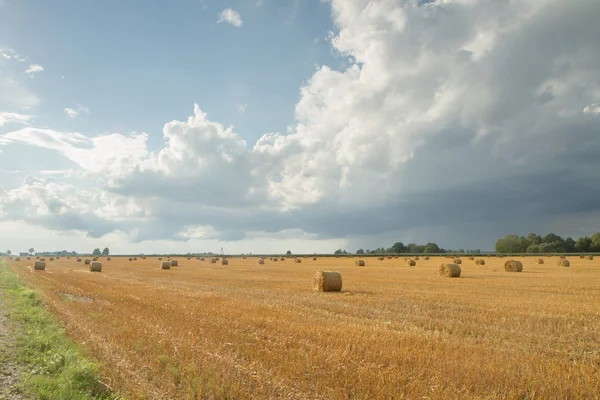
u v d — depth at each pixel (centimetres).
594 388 839
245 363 994
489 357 1053
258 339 1204
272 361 1000
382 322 1551
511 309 1844
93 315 1598
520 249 15775
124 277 4050
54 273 4653
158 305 1908
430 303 2041
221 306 1886
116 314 1636
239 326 1408
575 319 1605
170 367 939
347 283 3266
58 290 2642
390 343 1174
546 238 16088
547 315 1684
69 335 1276
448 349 1121
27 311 1712
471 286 2911
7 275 3984
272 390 825
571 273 4412
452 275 3934
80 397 786
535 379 880
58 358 995
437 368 942
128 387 838
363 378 875
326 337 1238
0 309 1823
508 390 834
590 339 1318
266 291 2689
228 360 1009
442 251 19162
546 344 1256
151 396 797
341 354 1050
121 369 945
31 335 1266
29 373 917
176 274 4662
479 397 777
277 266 7025
